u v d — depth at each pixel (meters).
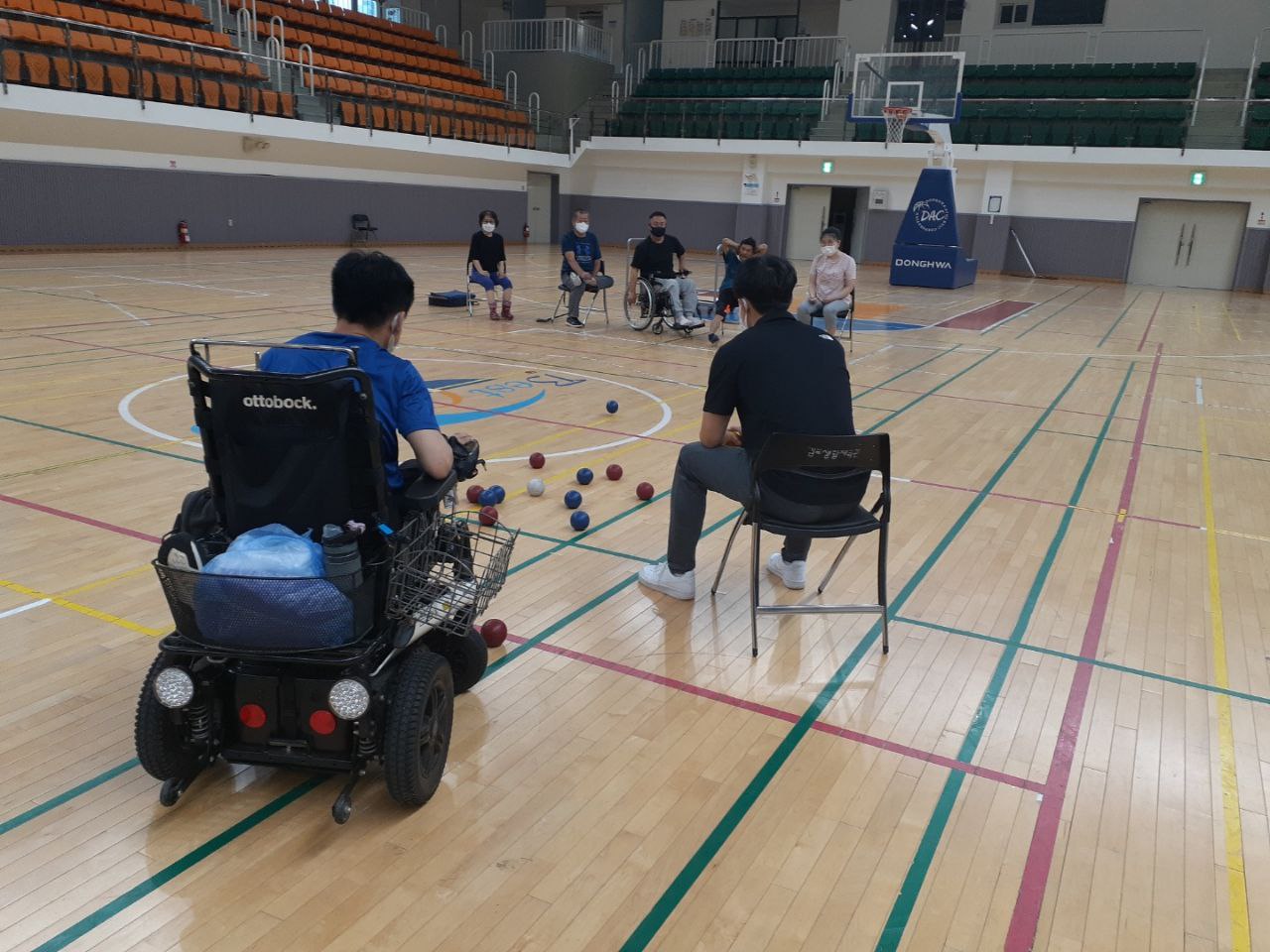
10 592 3.41
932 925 2.01
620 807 2.37
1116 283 21.62
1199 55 21.72
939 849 2.26
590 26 26.05
